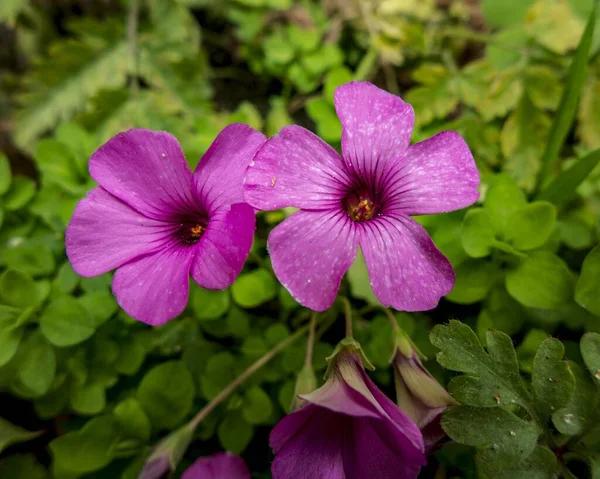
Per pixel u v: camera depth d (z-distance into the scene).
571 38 0.07
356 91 0.05
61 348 0.06
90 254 0.05
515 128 0.07
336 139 0.07
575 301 0.05
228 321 0.06
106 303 0.06
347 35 0.08
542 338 0.05
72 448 0.05
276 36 0.08
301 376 0.05
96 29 0.08
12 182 0.06
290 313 0.06
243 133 0.05
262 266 0.06
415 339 0.06
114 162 0.05
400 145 0.05
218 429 0.06
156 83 0.08
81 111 0.08
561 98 0.06
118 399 0.06
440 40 0.08
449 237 0.05
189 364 0.06
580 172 0.06
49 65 0.08
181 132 0.08
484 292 0.05
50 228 0.06
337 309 0.06
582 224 0.06
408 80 0.08
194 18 0.09
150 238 0.05
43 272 0.06
